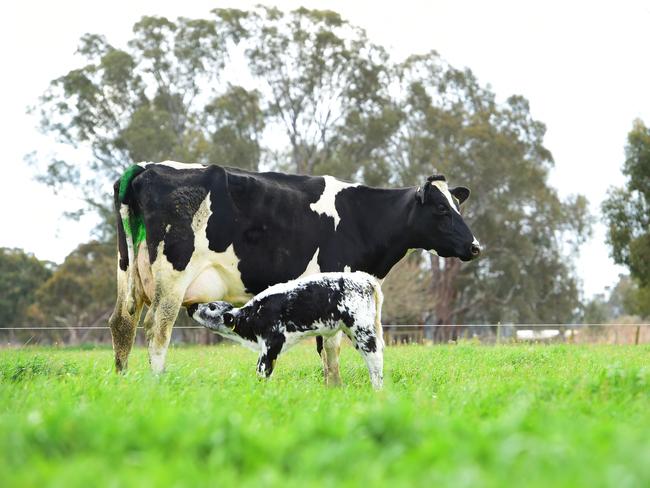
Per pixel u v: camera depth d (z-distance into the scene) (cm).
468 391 815
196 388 835
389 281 4281
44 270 5369
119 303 1116
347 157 5016
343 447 461
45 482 412
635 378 789
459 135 4981
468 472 396
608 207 4400
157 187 1077
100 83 5000
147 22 5047
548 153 5316
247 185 1120
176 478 416
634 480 386
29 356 1449
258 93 5125
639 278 4372
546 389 764
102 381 872
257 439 481
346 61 5056
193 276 1089
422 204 1239
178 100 5166
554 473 422
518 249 5009
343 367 1271
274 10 5103
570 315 5431
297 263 1159
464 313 5322
